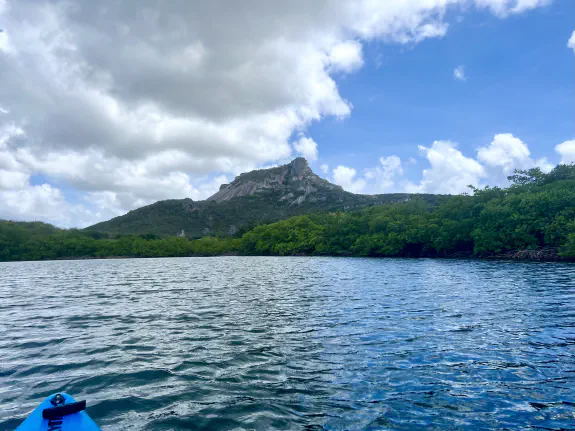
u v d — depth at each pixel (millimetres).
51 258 114500
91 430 5453
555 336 10781
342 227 96438
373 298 18516
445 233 67000
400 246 77312
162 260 99812
